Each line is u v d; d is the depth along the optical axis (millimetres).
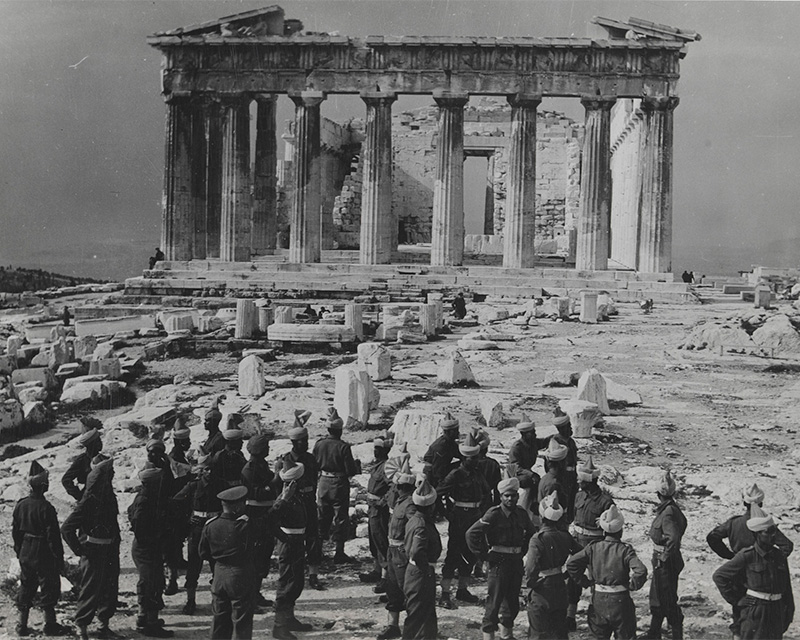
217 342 46969
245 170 69812
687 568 18188
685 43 66312
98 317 62594
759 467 24953
